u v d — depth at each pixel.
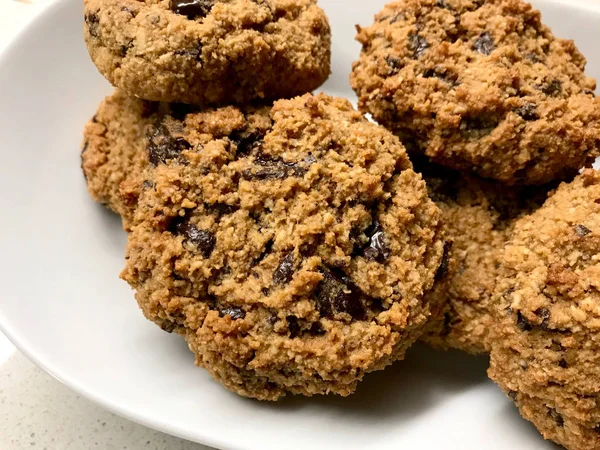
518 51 0.11
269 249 0.10
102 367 0.11
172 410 0.10
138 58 0.10
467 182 0.12
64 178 0.12
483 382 0.11
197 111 0.11
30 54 0.13
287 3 0.11
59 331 0.11
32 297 0.11
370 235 0.10
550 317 0.09
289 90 0.12
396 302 0.10
